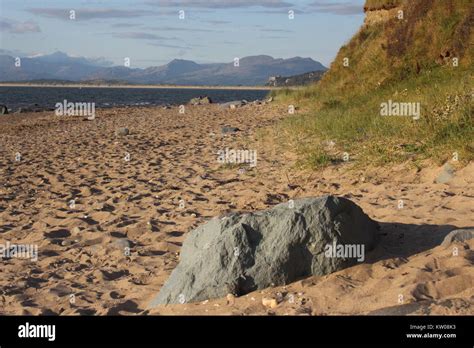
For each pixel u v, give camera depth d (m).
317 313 5.06
